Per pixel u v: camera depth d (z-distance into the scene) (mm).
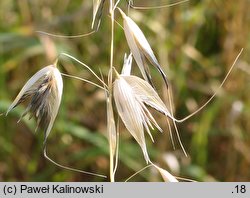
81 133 314
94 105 339
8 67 334
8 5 359
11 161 329
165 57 324
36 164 328
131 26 179
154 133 324
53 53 327
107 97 180
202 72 347
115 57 338
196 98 341
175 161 305
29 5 356
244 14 336
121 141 316
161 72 177
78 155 315
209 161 334
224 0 345
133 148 316
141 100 178
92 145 338
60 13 357
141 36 179
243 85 333
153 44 333
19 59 335
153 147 323
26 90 181
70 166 327
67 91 338
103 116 338
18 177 327
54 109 180
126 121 176
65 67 336
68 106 338
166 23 339
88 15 350
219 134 329
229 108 334
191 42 340
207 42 359
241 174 326
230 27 341
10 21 358
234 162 327
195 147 324
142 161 319
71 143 334
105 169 328
